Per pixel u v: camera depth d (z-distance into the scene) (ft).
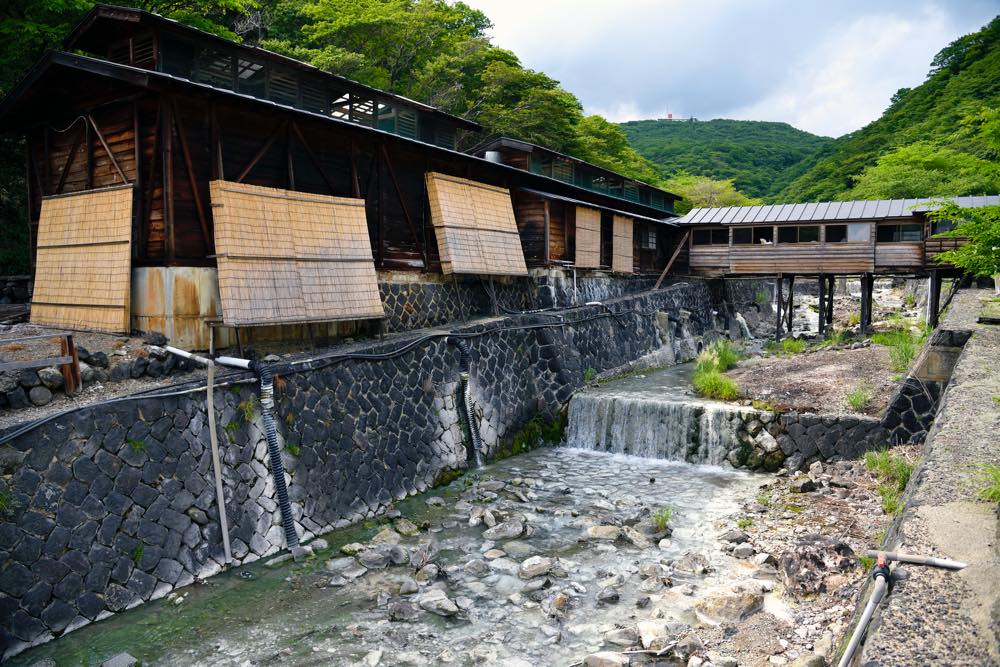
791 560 24.57
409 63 102.89
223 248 32.65
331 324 40.55
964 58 176.65
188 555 25.50
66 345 25.58
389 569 27.25
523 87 112.98
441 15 98.07
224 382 28.17
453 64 104.06
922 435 36.42
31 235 43.83
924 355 36.65
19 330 34.63
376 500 33.88
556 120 112.06
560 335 52.49
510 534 30.37
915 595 12.24
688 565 26.68
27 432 21.66
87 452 23.18
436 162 53.16
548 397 48.83
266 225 34.86
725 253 84.99
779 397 43.09
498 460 43.34
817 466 37.32
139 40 39.73
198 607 23.90
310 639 22.06
